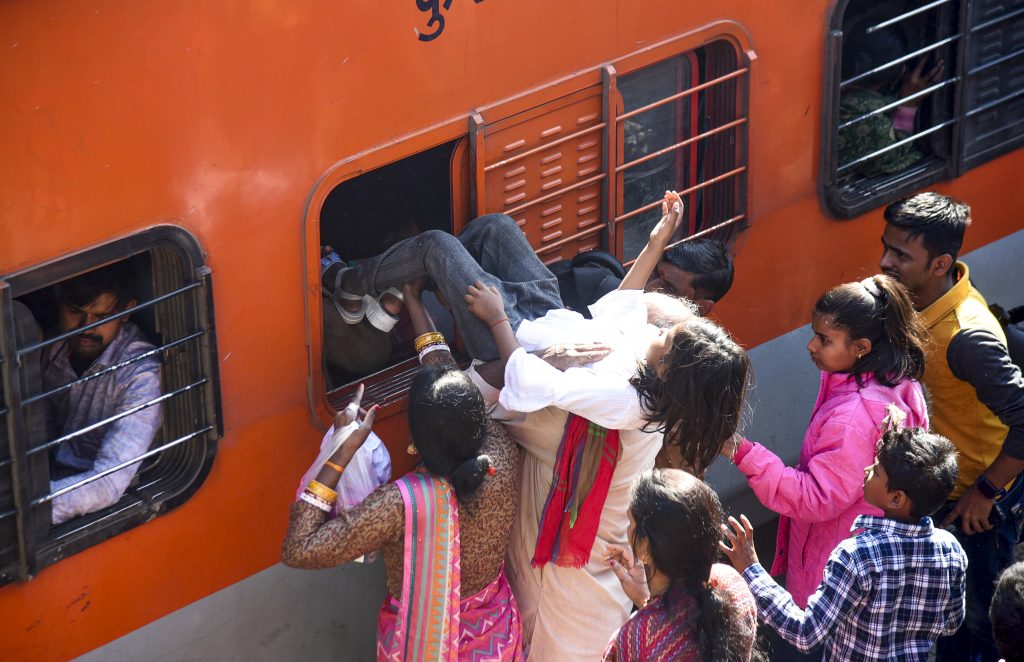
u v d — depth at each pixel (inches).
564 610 168.9
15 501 147.1
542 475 165.0
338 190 202.5
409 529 149.5
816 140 215.6
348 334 181.8
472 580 157.9
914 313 177.6
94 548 158.1
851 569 157.4
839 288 175.5
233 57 149.3
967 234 246.7
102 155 142.5
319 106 158.4
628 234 207.8
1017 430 187.3
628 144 200.4
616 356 157.9
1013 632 148.0
